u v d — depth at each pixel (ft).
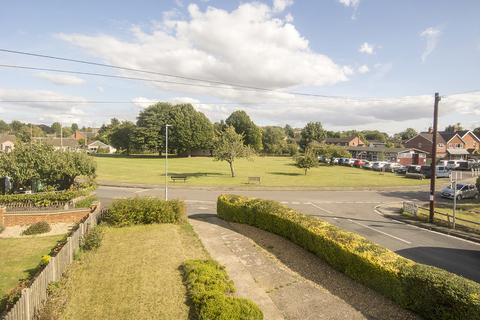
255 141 348.59
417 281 28.68
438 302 26.89
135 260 41.88
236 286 35.35
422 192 118.01
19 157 77.87
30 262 44.93
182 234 54.60
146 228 57.72
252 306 28.17
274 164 228.22
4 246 51.75
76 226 48.70
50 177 82.12
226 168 191.72
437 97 69.10
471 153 261.44
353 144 367.04
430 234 61.52
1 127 509.76
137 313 29.27
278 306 31.19
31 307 27.68
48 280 32.55
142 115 295.89
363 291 33.40
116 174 152.66
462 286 26.09
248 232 55.62
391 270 31.17
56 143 342.44
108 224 59.52
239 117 346.33
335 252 38.83
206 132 296.71
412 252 50.47
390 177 159.74
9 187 83.20
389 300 31.32
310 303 31.68
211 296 29.91
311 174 165.99
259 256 44.42
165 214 61.67
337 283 35.53
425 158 220.84
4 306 31.17
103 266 39.91
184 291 33.32
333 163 232.53
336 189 117.19
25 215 64.13
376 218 74.13
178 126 281.95
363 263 34.50
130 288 34.06
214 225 61.31
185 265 39.06
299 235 46.65
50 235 58.08
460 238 59.06
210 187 113.80
